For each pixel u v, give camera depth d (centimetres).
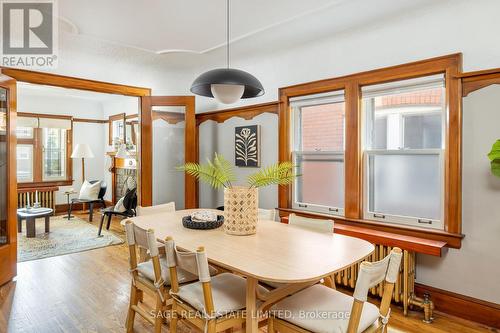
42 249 428
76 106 715
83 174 728
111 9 260
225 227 220
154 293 206
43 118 666
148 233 194
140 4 252
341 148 325
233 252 177
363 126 305
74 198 673
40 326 237
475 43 237
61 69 366
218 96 216
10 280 321
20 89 597
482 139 236
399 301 259
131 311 229
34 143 663
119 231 532
